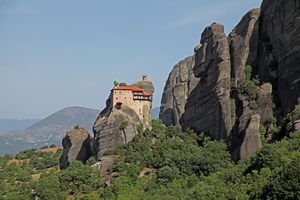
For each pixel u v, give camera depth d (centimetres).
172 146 18462
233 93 17912
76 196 17588
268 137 15662
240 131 16325
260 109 16562
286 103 15738
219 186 13288
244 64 18275
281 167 11288
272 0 17600
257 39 18288
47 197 17675
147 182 16662
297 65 15438
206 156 16562
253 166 13175
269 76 17150
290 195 9631
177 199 13875
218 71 18512
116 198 15600
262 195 10294
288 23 16038
